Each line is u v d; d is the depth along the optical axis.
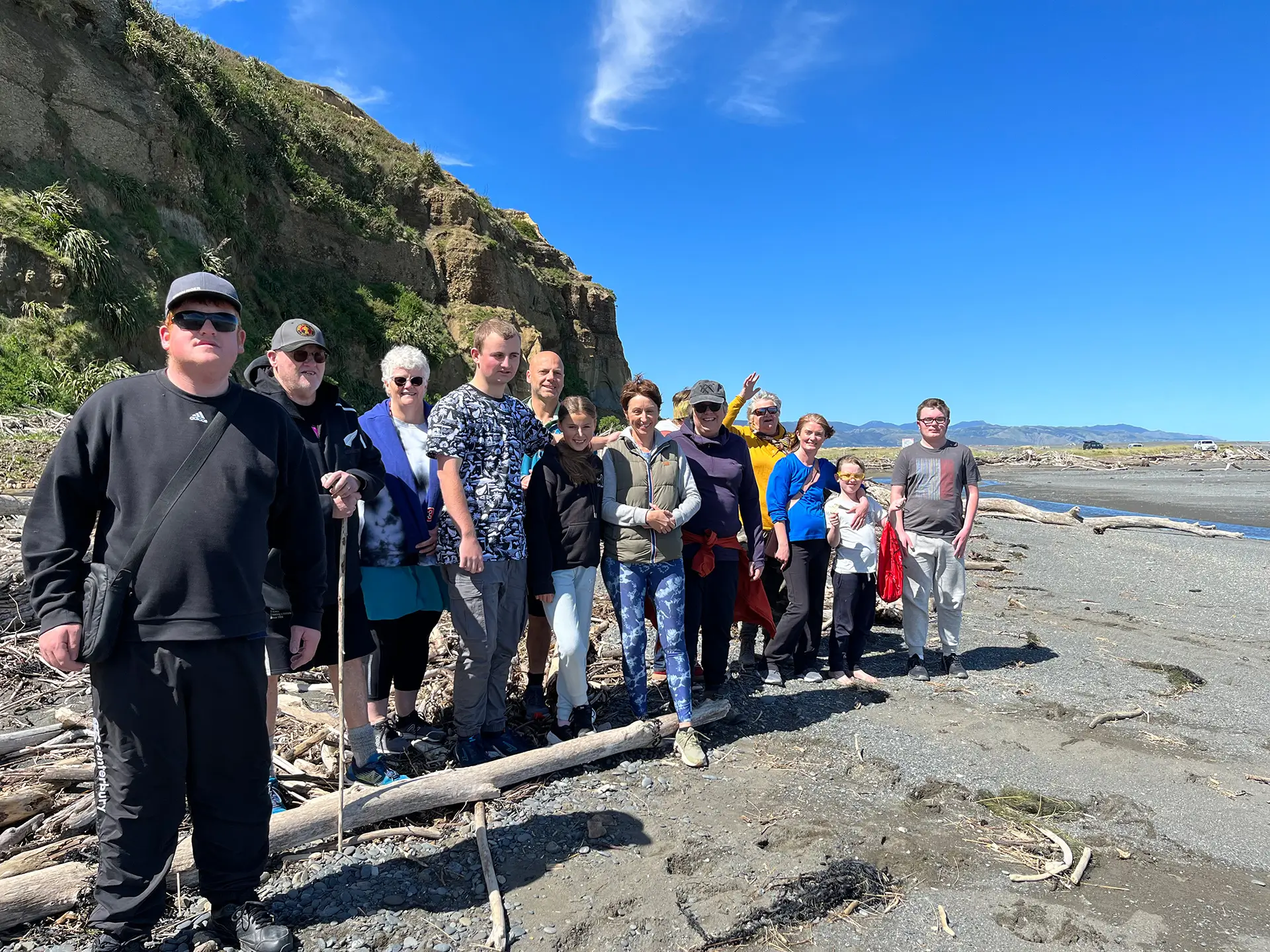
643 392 4.23
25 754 3.71
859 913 2.76
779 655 5.32
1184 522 15.09
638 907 2.74
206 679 2.21
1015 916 2.75
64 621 2.10
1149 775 4.00
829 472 5.41
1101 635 7.13
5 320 11.18
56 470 2.15
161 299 14.24
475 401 3.76
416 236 27.36
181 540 2.16
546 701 4.73
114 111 15.20
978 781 3.90
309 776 3.56
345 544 3.16
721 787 3.75
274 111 23.84
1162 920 2.74
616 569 4.27
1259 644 6.89
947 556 5.57
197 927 2.46
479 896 2.78
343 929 2.55
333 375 21.22
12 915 2.45
